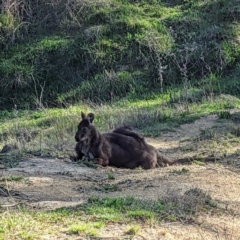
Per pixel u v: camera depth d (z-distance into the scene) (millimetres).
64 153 11000
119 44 22109
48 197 7621
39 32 23375
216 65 21422
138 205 6984
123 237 5984
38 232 6062
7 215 6500
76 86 21000
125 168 10242
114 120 15117
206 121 14859
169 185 8172
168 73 21141
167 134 13719
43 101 20703
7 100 20875
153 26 22891
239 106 17047
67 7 23812
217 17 23516
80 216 6590
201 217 6816
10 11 23453
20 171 9344
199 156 10758
